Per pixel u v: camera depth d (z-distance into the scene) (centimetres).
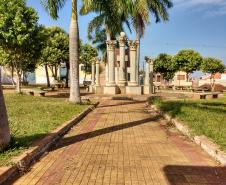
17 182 554
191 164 664
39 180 565
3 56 2538
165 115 1356
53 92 3200
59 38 4734
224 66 5234
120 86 3042
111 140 895
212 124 1027
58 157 714
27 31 2398
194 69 5759
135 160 691
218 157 680
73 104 1730
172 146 827
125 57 3459
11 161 609
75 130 1053
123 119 1324
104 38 4209
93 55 5934
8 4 2359
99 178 575
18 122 1062
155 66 5950
